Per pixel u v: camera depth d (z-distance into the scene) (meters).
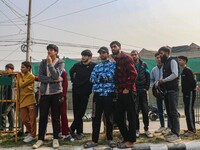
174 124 6.00
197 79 7.30
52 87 5.76
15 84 6.27
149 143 5.87
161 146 5.61
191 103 6.47
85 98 6.21
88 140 6.20
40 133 5.86
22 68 6.07
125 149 5.51
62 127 6.23
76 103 6.32
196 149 5.70
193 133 6.47
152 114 11.43
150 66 14.05
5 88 6.23
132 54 6.46
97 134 5.70
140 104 6.51
